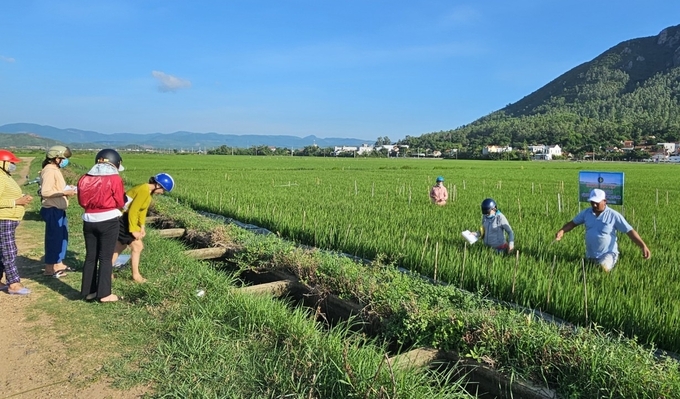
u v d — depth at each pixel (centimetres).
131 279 696
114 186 603
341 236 953
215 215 1408
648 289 605
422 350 461
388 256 815
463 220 1172
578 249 848
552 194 2039
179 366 427
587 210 750
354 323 570
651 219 1252
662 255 808
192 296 577
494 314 489
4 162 624
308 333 446
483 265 693
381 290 567
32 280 713
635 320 512
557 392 385
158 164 5716
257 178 3189
